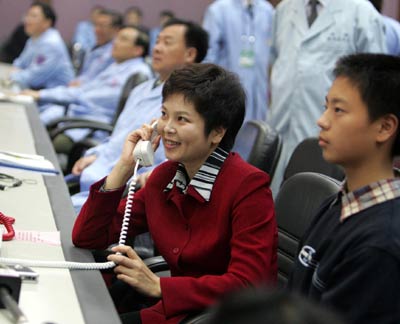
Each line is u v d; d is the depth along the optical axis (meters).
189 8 18.17
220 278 2.55
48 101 7.84
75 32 17.81
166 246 2.83
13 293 2.02
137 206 3.04
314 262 2.26
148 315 2.85
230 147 2.86
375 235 2.02
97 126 6.71
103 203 2.81
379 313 1.99
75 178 5.25
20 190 3.36
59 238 2.78
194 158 2.79
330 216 2.29
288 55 6.23
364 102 2.16
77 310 2.08
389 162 2.21
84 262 2.54
